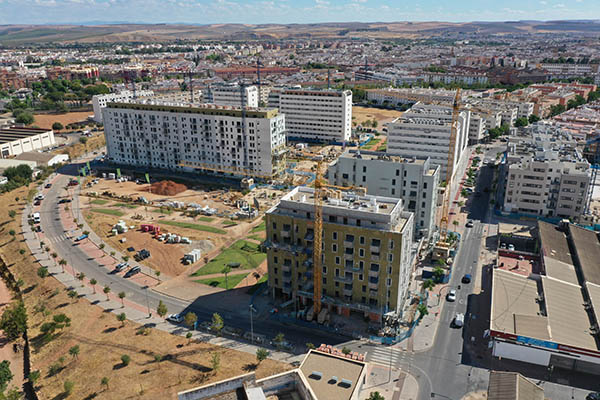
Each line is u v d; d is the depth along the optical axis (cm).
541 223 19250
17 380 12169
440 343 12888
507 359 12238
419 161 18038
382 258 12938
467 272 16750
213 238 19738
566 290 14225
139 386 11288
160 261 17725
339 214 13188
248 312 14412
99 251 18600
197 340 13100
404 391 11125
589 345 11600
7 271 17688
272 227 14250
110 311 14550
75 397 11038
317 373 9531
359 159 18162
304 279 14112
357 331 13412
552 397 10894
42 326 13400
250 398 6450
